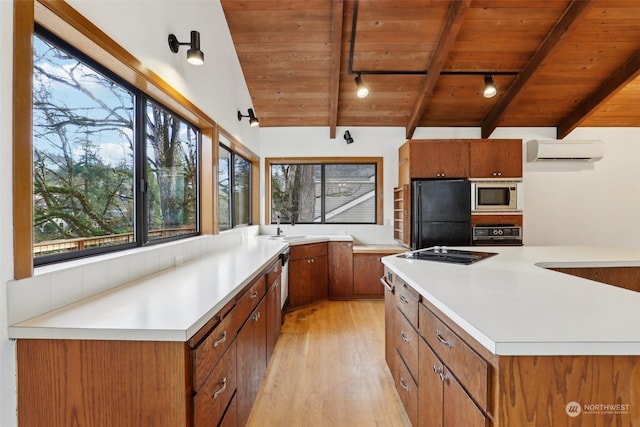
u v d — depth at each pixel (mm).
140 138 1821
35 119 1204
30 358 959
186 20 2119
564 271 2105
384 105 4121
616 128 4438
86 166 1458
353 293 4117
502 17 2953
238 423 1510
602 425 834
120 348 958
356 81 3383
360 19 2951
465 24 3021
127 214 1745
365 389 2094
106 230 1589
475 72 3557
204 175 2680
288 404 1938
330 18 2947
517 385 836
